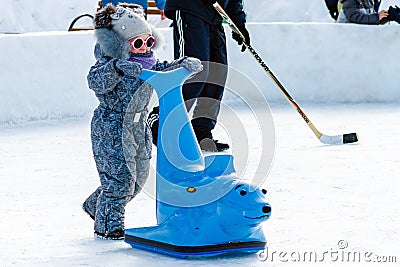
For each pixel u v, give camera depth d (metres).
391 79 22.92
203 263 8.15
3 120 19.31
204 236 8.22
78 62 20.28
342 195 11.37
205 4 14.71
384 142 16.25
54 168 14.15
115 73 8.80
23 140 17.28
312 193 11.52
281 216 10.14
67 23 37.75
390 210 10.43
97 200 9.44
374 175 12.85
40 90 19.83
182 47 14.71
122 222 9.30
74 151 15.88
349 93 22.88
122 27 9.03
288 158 14.47
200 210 8.23
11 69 19.39
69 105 20.23
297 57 22.69
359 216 10.12
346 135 16.03
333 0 26.05
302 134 17.41
